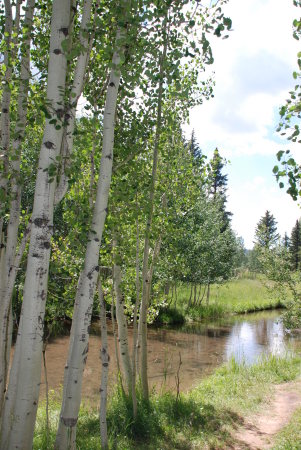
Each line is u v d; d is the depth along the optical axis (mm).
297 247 57500
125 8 4008
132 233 6738
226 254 23766
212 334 18047
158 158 7480
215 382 9680
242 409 7609
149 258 8539
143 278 7332
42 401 7773
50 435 5520
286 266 13750
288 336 18062
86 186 5164
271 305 27891
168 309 20906
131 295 8312
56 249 5520
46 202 3412
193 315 21750
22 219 5078
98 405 7535
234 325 20844
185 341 16203
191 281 21500
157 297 9781
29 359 3242
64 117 3746
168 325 19609
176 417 6941
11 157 4219
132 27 4086
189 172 7609
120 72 4195
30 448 3252
